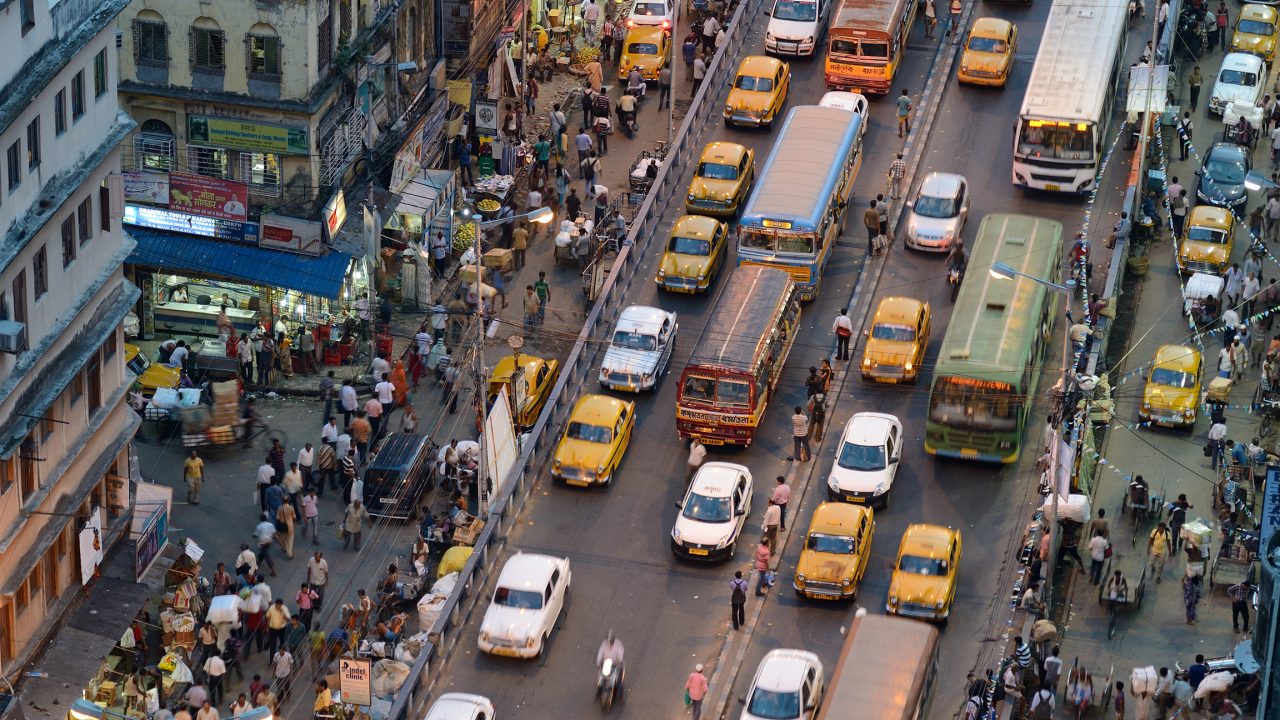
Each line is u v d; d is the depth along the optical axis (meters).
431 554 78.56
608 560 78.31
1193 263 98.94
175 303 89.94
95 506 70.12
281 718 70.94
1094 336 90.25
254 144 88.25
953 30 113.75
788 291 87.81
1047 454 82.06
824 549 76.06
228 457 83.50
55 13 64.38
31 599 65.88
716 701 71.62
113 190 70.31
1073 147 98.69
